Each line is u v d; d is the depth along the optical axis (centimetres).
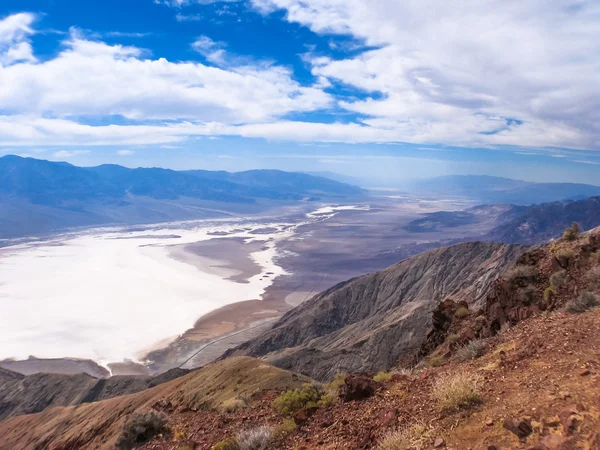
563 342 908
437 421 738
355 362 6169
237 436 1124
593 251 1576
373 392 1117
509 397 724
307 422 1098
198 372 2980
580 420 568
